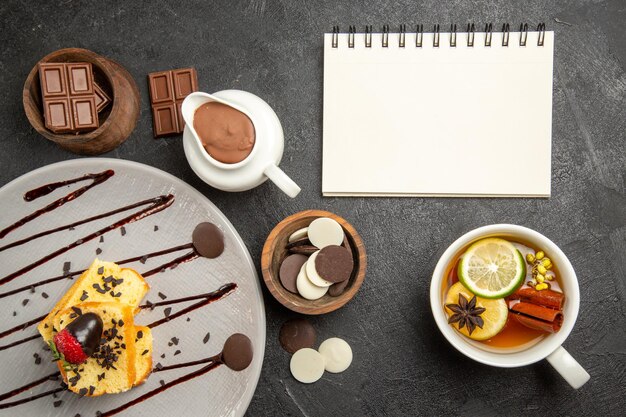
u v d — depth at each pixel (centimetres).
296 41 69
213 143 61
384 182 67
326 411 68
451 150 67
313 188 69
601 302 68
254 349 65
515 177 67
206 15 69
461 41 67
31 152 70
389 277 69
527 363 60
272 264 64
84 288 64
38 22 70
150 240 67
